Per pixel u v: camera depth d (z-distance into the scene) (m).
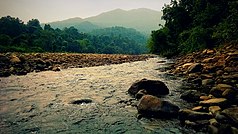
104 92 11.41
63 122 7.45
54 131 6.77
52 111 8.51
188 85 12.17
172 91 11.05
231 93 8.39
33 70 18.31
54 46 127.19
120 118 7.73
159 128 6.77
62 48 138.12
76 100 9.69
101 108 8.84
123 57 36.19
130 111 8.41
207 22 31.88
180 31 46.31
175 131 6.49
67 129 6.91
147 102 8.09
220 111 6.89
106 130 6.81
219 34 24.47
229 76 11.28
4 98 10.21
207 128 6.32
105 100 9.94
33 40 119.56
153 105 7.88
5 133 6.58
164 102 7.90
